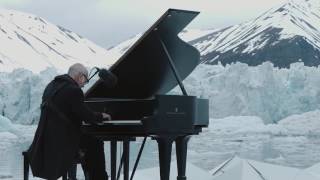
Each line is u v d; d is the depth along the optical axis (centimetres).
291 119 5300
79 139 634
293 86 5519
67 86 626
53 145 622
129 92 760
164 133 656
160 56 707
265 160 3125
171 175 902
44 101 632
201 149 4028
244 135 5003
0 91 5209
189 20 668
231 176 845
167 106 656
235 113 5322
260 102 5338
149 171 910
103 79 659
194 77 5328
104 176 700
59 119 622
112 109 704
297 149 3997
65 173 625
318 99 5481
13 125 4725
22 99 5178
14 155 3114
